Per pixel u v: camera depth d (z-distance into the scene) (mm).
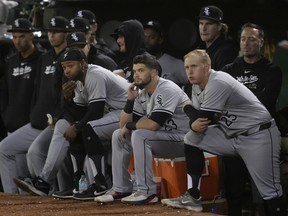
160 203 23953
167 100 23656
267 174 22859
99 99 24859
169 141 23969
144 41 26859
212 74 22547
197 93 23250
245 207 26234
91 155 24812
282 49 28359
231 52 25531
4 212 22609
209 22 25656
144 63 23656
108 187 26797
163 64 27875
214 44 25812
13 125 29547
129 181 24547
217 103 22359
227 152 23250
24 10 34375
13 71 29547
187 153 23031
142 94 24312
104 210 22750
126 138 24156
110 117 25188
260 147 22766
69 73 24859
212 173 24453
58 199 25250
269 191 22875
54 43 27812
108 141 25719
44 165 26859
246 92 22828
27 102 29359
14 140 28469
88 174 25688
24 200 25062
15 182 26312
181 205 22797
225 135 23172
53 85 26922
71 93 25406
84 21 27094
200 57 22469
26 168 28906
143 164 23500
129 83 25938
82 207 23469
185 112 23219
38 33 32312
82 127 24797
